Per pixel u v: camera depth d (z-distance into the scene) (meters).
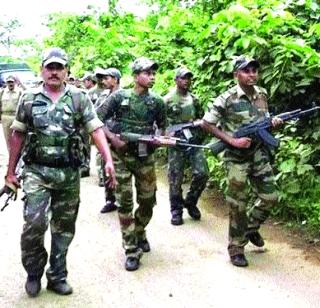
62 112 3.64
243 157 4.31
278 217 5.48
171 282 4.11
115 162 4.36
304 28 5.93
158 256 4.66
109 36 11.37
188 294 3.89
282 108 5.63
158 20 9.70
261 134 4.25
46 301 3.82
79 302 3.80
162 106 4.49
